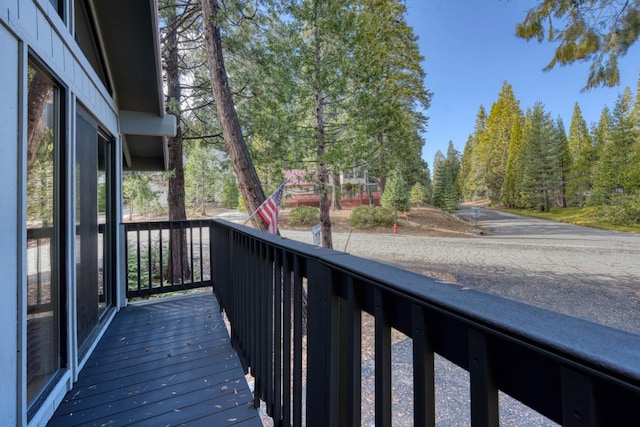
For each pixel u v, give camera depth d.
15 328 1.39
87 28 2.83
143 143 5.23
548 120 24.78
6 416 1.31
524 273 7.88
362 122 6.64
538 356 0.49
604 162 19.31
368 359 3.48
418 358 0.68
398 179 18.61
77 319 2.24
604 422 0.40
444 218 19.47
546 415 0.47
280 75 6.41
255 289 1.86
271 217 3.85
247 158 4.79
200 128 8.16
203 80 7.70
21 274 1.43
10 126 1.38
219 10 4.79
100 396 1.94
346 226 16.33
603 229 16.95
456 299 0.62
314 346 1.12
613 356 0.40
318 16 6.55
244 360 2.14
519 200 27.59
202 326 3.01
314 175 7.18
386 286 0.76
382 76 6.95
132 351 2.51
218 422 1.72
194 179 19.06
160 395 1.95
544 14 3.55
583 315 5.20
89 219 2.55
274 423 1.50
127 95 3.63
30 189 1.66
